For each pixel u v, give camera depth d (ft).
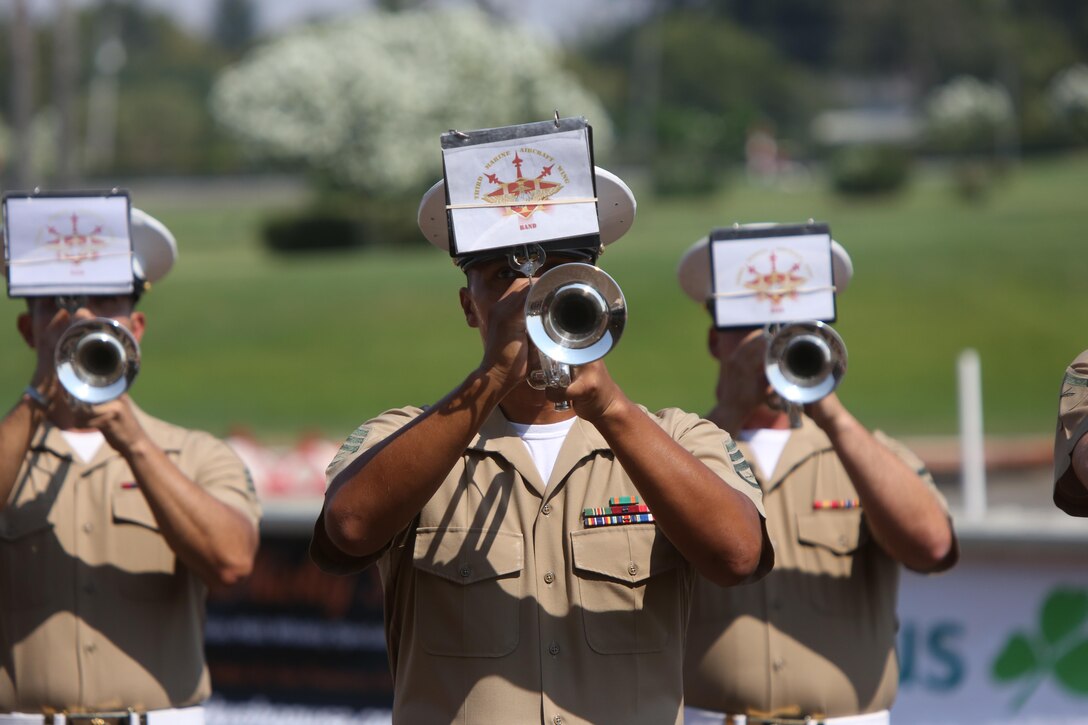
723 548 35.06
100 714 48.06
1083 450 38.42
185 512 47.11
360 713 73.87
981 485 72.59
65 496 49.19
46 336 48.44
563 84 499.92
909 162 581.94
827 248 51.24
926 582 67.97
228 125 485.97
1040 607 67.10
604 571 36.58
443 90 476.95
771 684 49.19
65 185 379.55
